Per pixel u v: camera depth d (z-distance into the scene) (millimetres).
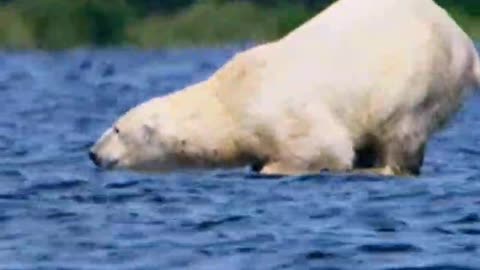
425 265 31984
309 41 42750
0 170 46281
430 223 36250
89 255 32875
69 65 119562
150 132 43750
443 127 43062
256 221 36500
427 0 43219
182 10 145750
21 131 61406
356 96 41938
